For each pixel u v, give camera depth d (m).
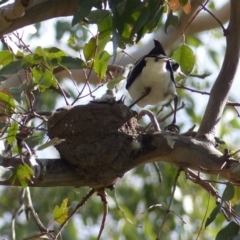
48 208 15.71
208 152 8.48
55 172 8.38
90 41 8.74
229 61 9.30
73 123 8.89
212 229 14.91
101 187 8.73
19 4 7.90
